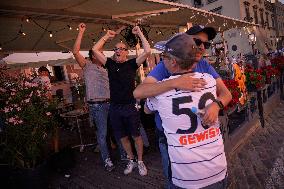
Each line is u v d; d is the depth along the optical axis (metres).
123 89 4.30
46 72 6.73
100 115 4.83
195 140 1.58
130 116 4.37
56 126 4.95
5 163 4.35
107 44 10.27
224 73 7.63
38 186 4.20
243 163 4.61
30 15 5.32
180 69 1.63
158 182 4.13
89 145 6.69
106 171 4.89
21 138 4.20
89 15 6.17
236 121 5.75
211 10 27.92
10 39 7.04
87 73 4.80
